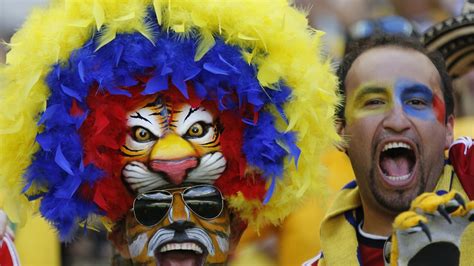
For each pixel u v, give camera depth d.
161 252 8.41
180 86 8.13
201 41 8.18
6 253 9.41
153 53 8.16
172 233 8.39
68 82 8.18
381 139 8.76
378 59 8.87
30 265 12.43
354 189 9.17
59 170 8.31
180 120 8.32
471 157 8.79
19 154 8.31
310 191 8.63
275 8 8.41
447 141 9.03
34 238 12.43
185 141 8.32
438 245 7.60
